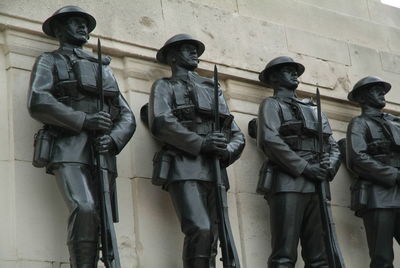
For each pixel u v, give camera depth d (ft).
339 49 47.93
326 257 40.32
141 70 40.70
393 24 51.55
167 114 37.88
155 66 41.11
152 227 38.42
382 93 44.73
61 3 39.55
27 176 36.45
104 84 36.70
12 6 38.24
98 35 40.06
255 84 43.83
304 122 40.68
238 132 39.75
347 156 43.37
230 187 41.37
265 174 40.45
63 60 36.73
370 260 44.09
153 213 38.63
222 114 38.83
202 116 38.50
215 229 37.96
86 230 34.40
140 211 38.34
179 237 38.88
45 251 35.91
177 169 37.58
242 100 43.32
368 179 43.06
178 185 37.52
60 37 37.68
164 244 38.47
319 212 40.34
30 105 35.42
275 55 45.34
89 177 35.60
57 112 35.29
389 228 42.55
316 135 40.91
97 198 35.37
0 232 35.55
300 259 42.04
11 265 35.29
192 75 39.68
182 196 37.32
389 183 42.50
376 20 50.88
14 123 36.91
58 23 37.68
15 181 36.17
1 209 35.88
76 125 35.45
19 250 35.42
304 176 40.06
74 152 35.53
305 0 48.19
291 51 46.06
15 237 35.53
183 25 42.83
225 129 39.32
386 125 43.45
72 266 34.45
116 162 38.42
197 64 40.24
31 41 38.34
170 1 42.83
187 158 37.76
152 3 42.16
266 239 41.32
